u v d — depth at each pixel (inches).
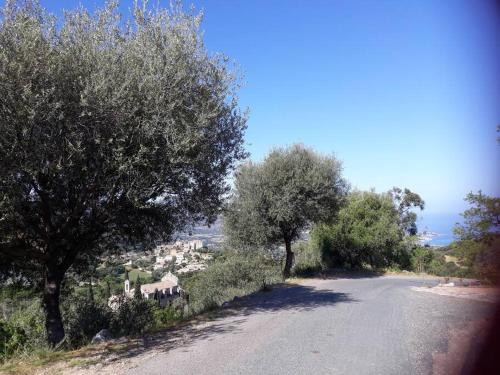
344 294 530.0
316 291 570.9
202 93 368.8
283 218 811.4
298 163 839.7
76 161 305.1
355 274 990.4
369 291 564.7
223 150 409.1
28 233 378.3
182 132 332.2
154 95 324.8
